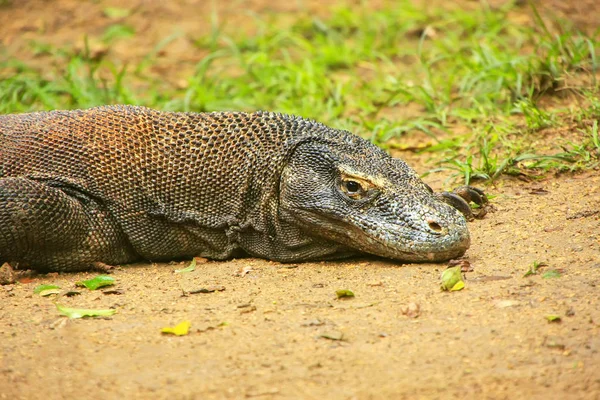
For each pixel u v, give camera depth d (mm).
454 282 9570
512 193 12883
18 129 11461
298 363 8086
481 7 22094
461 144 15000
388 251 10367
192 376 7949
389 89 17688
